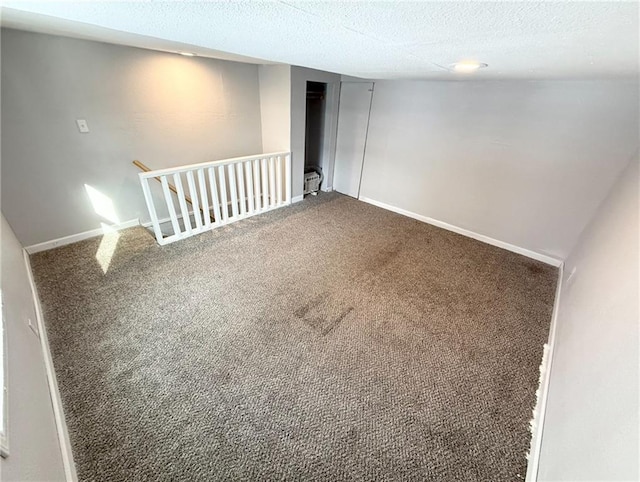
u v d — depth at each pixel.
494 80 2.80
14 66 2.21
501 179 3.07
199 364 1.71
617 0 0.60
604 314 1.27
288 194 4.15
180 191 2.92
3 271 1.60
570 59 1.34
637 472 0.61
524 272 2.78
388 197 4.20
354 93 4.04
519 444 1.39
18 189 2.48
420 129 3.55
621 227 1.61
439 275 2.69
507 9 0.71
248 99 3.83
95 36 2.18
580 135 2.51
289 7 0.80
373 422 1.46
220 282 2.45
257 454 1.31
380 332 2.01
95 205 2.97
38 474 0.91
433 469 1.29
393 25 0.92
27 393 1.13
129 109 2.89
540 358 1.86
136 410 1.45
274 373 1.68
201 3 0.81
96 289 2.27
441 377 1.71
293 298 2.30
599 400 0.96
